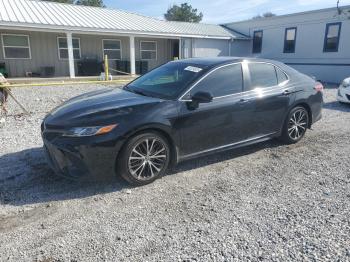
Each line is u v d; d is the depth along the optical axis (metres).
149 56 21.83
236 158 4.86
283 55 21.77
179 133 4.00
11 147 5.15
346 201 3.51
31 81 15.43
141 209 3.33
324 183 3.99
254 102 4.70
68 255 2.60
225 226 3.01
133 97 4.21
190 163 4.62
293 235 2.87
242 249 2.68
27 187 3.79
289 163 4.68
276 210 3.31
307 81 5.64
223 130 4.44
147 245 2.73
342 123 7.22
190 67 4.59
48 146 3.71
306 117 5.62
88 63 18.47
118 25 18.41
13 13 15.95
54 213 3.24
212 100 4.29
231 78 4.58
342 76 18.14
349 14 17.20
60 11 18.95
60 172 3.70
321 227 2.99
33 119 7.17
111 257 2.58
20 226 3.00
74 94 11.70
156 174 3.96
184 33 20.56
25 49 16.94
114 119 3.62
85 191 3.71
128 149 3.66
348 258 2.55
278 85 5.13
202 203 3.46
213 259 2.55
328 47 18.70
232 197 3.61
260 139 4.98
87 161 3.52
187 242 2.77
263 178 4.14
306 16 19.70
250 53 24.66
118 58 20.36
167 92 4.24
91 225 3.03
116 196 3.61
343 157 4.93
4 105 7.94
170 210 3.31
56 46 17.88
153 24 21.45
